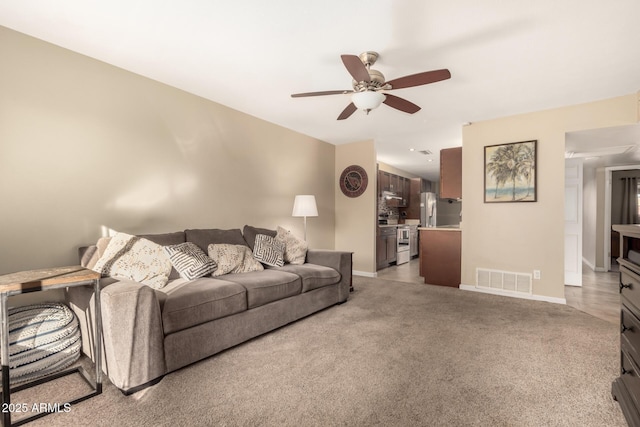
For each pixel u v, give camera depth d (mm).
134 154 2787
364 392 1740
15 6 1893
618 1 1821
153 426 1456
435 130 4594
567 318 3033
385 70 2725
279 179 4379
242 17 2004
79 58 2453
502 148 3932
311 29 2133
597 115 3389
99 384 1722
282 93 3260
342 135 4934
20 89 2172
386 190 6996
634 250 1619
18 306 2125
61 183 2357
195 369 2000
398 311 3227
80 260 2312
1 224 2094
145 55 2498
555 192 3629
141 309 1773
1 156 2092
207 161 3406
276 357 2168
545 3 1849
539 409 1592
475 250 4148
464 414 1551
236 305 2314
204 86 3092
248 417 1525
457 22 2039
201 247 2910
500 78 2859
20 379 1784
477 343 2410
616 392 1612
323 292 3195
